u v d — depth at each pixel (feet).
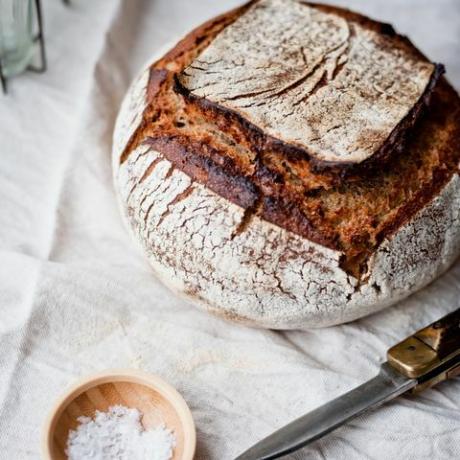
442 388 1.80
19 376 1.78
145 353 1.84
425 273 1.80
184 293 1.81
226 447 1.71
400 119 1.77
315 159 1.70
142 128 1.85
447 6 2.68
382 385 1.71
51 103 2.33
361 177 1.72
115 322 1.88
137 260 2.01
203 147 1.75
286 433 1.65
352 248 1.73
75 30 2.52
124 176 1.86
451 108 1.90
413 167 1.78
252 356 1.83
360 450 1.70
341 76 1.85
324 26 1.96
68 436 1.64
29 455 1.67
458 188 1.82
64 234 2.05
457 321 1.75
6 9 2.24
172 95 1.84
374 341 1.87
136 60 2.48
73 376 1.79
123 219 1.93
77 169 2.15
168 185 1.76
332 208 1.73
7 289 1.91
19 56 2.35
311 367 1.81
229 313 1.79
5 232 2.06
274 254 1.71
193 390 1.79
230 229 1.72
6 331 1.82
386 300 1.79
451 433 1.72
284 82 1.82
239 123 1.75
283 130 1.73
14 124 2.27
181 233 1.75
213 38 1.92
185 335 1.86
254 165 1.73
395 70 1.88
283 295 1.73
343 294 1.74
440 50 2.53
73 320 1.87
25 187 2.15
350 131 1.75
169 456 1.63
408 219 1.76
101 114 2.25
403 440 1.71
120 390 1.71
